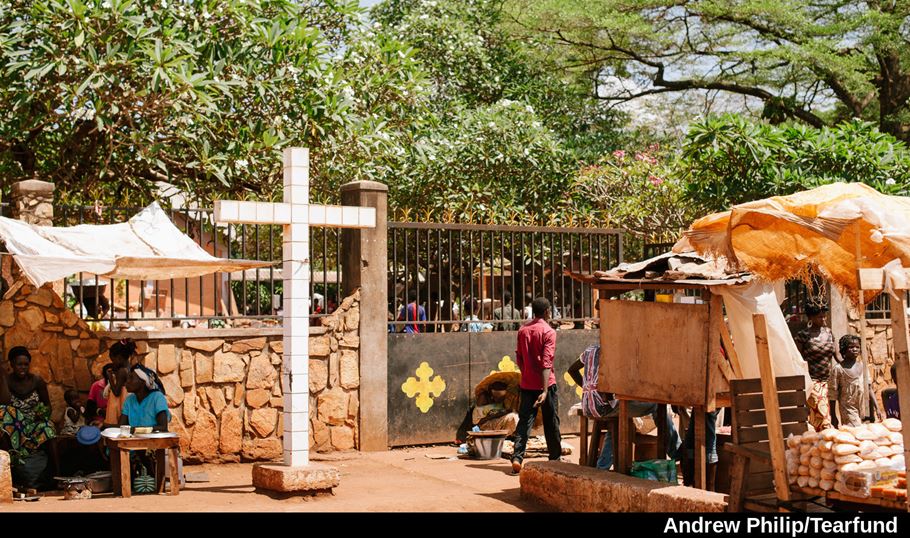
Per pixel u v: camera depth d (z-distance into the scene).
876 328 15.41
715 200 16.70
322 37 14.37
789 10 24.44
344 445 11.35
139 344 10.30
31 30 12.30
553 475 8.04
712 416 7.99
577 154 22.67
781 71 25.88
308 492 8.29
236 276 14.16
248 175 14.02
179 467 9.01
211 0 13.16
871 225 7.27
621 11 25.86
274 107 13.95
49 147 14.68
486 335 12.29
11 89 12.73
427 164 18.12
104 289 12.02
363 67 15.39
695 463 7.50
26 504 7.93
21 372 9.08
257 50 13.79
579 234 12.93
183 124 13.21
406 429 11.73
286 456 8.50
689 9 25.81
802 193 6.95
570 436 12.72
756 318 6.40
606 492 7.50
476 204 17.88
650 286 7.83
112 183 14.89
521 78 25.44
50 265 8.47
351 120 14.31
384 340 11.61
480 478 9.66
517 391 12.04
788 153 16.62
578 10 24.72
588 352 8.99
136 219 9.80
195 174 14.35
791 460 6.31
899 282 5.55
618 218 18.52
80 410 9.75
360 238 11.52
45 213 10.16
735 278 7.53
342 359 11.38
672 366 7.61
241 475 9.98
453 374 12.04
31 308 9.97
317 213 8.60
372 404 11.48
